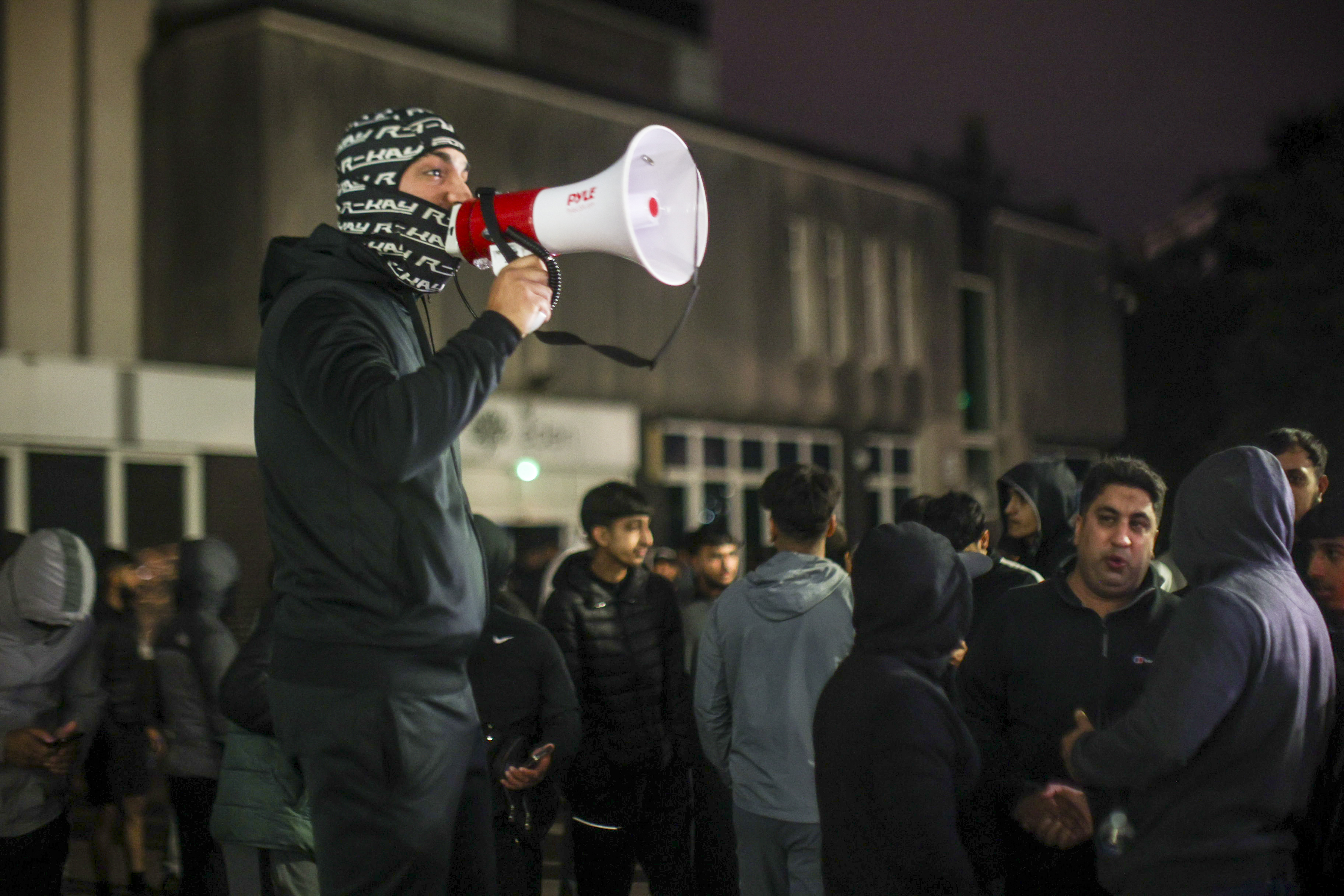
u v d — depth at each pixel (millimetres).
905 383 21078
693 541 6164
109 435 11414
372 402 1957
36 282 13273
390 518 2084
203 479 12148
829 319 19922
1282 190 19766
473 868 2289
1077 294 26203
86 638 4062
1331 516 3104
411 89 14227
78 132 13641
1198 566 2713
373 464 1947
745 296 18359
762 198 18766
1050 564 4371
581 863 4758
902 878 2387
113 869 6734
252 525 12383
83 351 13555
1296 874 2582
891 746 2430
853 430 20156
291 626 2164
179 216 13578
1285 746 2500
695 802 4988
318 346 2039
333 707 2104
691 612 6023
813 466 3920
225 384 12297
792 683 3629
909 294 21344
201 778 4789
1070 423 25703
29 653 3881
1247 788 2492
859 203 20516
